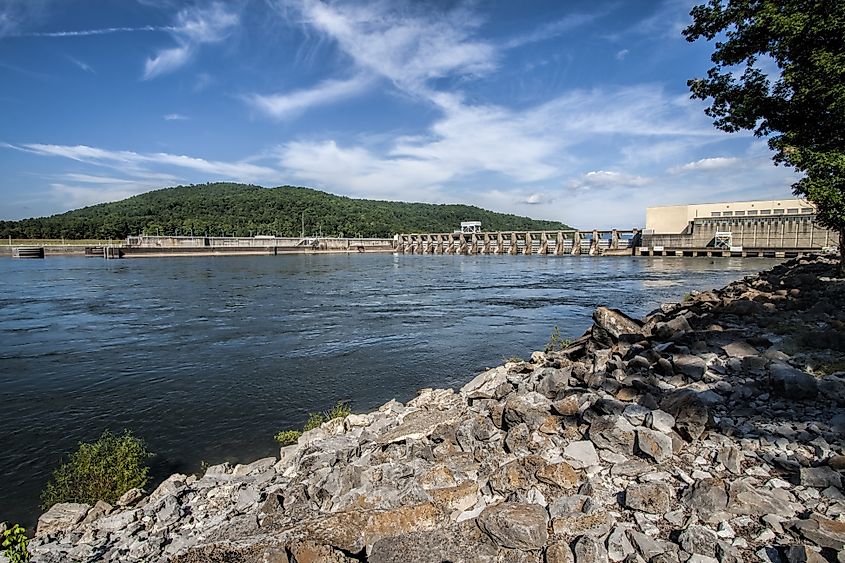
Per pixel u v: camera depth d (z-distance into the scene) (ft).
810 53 42.47
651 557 17.69
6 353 88.94
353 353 86.12
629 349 40.16
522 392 36.55
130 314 131.34
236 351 88.84
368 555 20.43
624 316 47.93
